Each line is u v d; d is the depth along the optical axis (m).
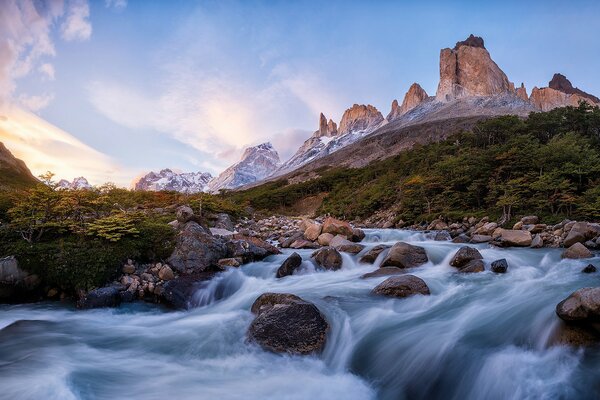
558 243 16.95
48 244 12.55
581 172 25.00
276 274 13.45
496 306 8.44
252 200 79.56
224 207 31.44
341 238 18.39
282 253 17.06
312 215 60.94
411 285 9.87
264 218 38.59
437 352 6.84
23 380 6.48
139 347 8.28
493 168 30.92
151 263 13.71
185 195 36.88
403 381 6.71
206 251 13.82
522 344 6.60
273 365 7.20
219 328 8.96
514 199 23.92
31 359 7.50
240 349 7.73
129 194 32.06
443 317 8.38
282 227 29.27
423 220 32.09
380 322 8.43
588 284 9.38
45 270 11.70
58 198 14.73
